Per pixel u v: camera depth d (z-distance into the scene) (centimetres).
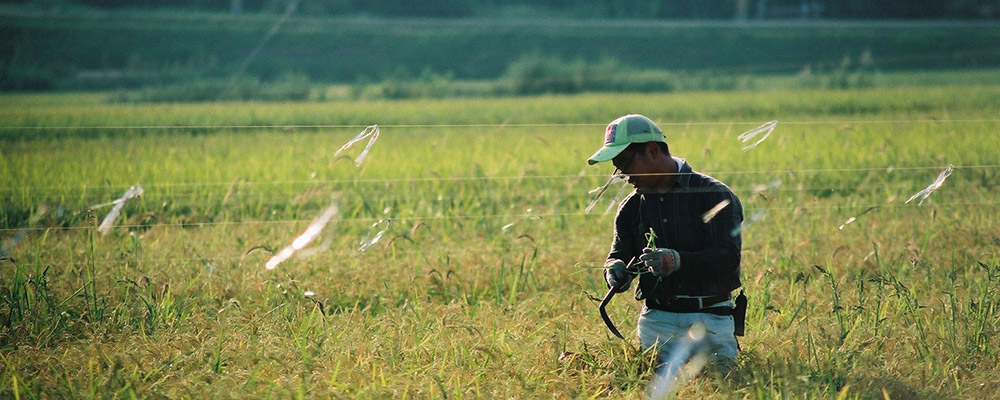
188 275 2269
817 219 3005
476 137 5566
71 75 15988
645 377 1595
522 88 13838
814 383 1495
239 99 11912
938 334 1802
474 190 3694
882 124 5669
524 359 1647
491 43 19838
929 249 2569
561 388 1548
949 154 4259
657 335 1647
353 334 1795
